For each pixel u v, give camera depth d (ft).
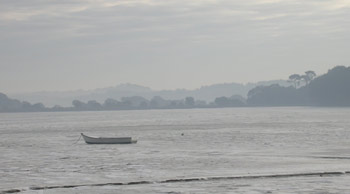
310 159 631.15
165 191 430.61
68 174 524.52
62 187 451.53
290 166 567.59
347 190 428.15
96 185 458.09
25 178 501.97
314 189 432.66
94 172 536.83
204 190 433.07
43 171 547.49
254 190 431.43
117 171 542.57
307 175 500.33
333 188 436.35
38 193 428.15
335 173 508.53
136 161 629.10
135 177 501.15
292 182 464.65
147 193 424.46
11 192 432.66
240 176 495.41
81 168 568.41
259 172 523.29
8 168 573.33
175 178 486.38
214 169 550.77
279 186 446.19
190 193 422.82
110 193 425.69
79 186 455.22
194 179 480.23
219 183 462.60
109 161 632.79
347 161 608.19
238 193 421.18
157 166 579.48
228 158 652.48
